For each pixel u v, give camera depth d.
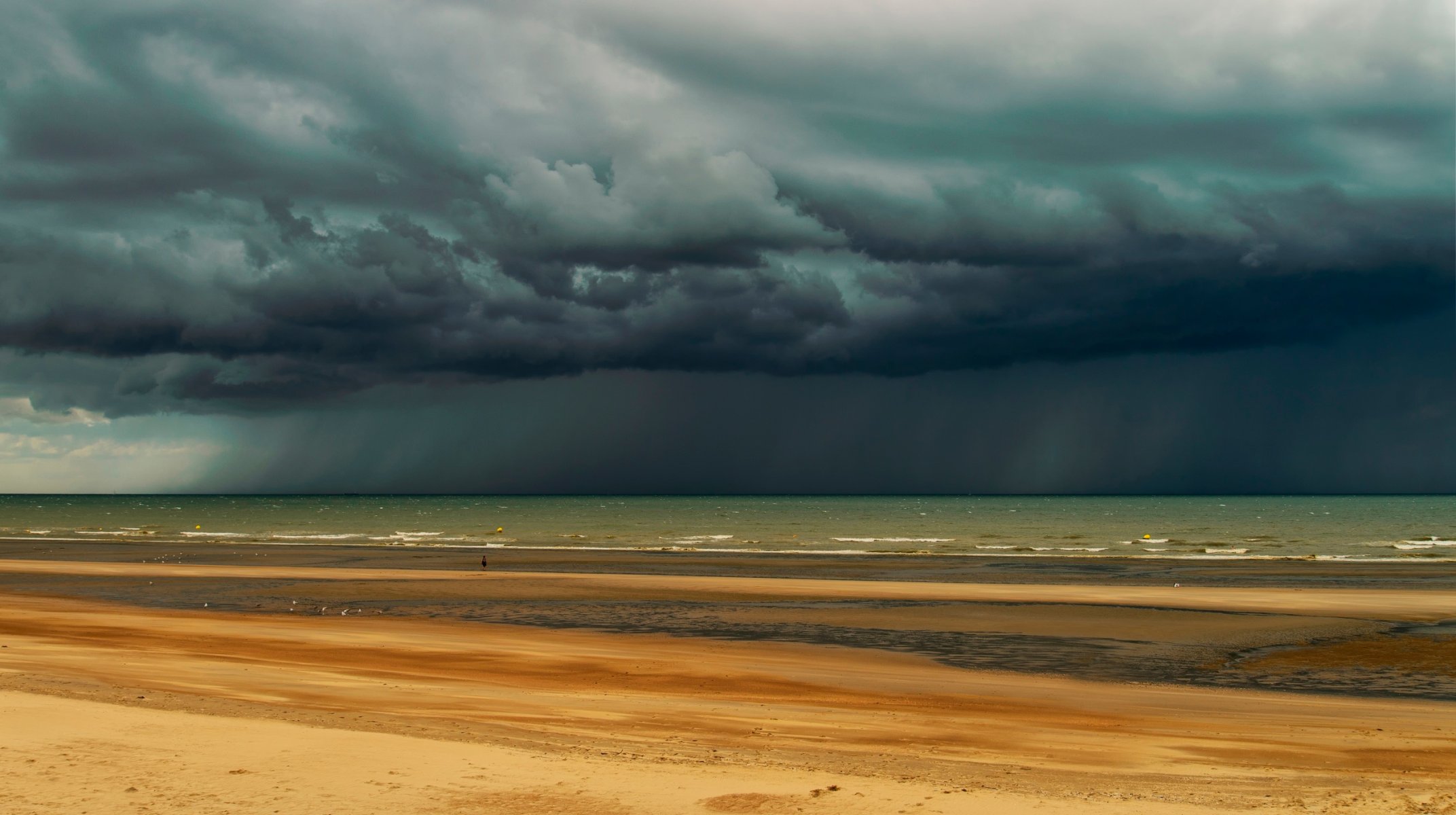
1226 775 14.95
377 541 102.75
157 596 46.56
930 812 11.05
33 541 103.00
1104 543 100.56
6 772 11.38
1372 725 19.89
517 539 108.81
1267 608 40.47
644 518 195.12
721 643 32.22
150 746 12.96
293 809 10.49
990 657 29.77
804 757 15.17
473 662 27.22
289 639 31.05
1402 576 57.81
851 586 49.97
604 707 20.36
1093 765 15.77
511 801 11.09
